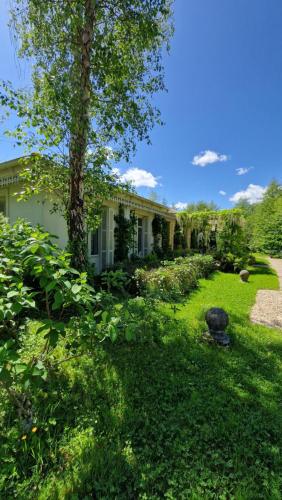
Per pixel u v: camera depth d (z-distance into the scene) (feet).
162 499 4.33
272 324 13.99
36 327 10.03
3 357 4.24
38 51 12.66
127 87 12.98
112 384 7.42
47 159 14.64
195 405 6.64
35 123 12.08
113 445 5.34
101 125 14.23
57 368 7.81
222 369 8.57
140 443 5.47
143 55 13.94
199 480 4.65
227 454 5.25
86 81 12.32
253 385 7.74
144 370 8.27
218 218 38.17
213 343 10.55
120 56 12.81
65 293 5.58
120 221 27.76
